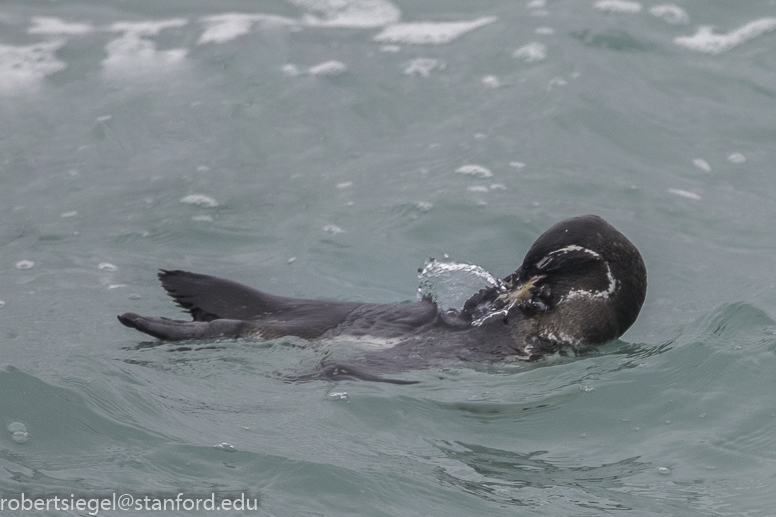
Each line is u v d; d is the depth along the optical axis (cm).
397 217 2805
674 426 1675
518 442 1631
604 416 1722
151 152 3281
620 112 3388
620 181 2986
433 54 3900
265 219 2848
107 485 1412
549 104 3444
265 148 3284
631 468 1536
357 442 1595
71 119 3506
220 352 1969
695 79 3619
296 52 3947
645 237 2666
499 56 3831
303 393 1777
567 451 1603
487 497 1440
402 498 1428
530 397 1795
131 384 1772
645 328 2225
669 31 3994
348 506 1398
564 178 3000
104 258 2631
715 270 2497
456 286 2278
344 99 3584
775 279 2420
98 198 2992
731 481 1483
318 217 2838
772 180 2991
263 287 2470
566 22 4088
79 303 2352
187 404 1719
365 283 2494
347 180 3059
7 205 2956
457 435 1648
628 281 2123
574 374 1903
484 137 3269
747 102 3456
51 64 3912
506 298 2122
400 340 2012
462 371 1908
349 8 4375
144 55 3978
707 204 2855
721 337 2008
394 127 3400
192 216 2872
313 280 2505
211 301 2139
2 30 4203
